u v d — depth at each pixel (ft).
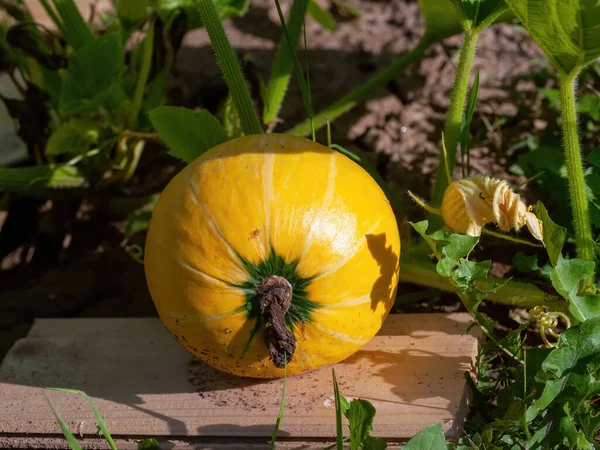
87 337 3.75
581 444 3.04
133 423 3.34
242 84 3.73
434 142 4.72
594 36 3.12
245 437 3.28
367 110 4.89
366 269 3.18
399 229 3.83
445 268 3.24
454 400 3.31
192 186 3.20
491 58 5.13
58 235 4.52
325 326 3.17
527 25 3.22
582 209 3.40
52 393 3.50
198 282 3.14
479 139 4.67
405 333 3.63
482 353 3.47
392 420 3.24
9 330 4.15
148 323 3.81
